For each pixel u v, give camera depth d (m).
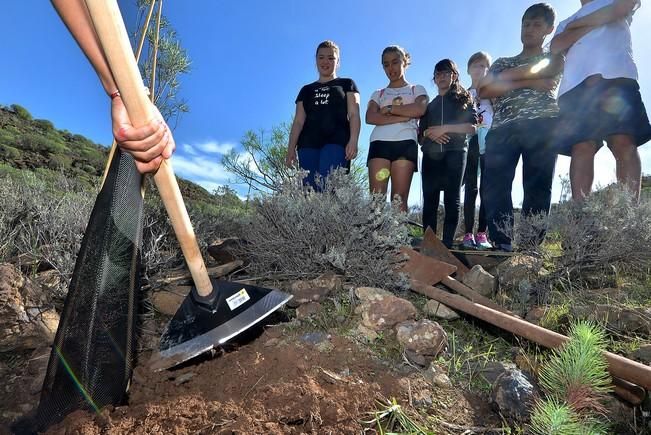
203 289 1.68
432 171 3.92
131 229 1.54
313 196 2.82
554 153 3.14
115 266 1.48
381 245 2.57
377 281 2.43
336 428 1.31
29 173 4.79
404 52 4.04
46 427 1.35
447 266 2.48
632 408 1.43
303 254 2.72
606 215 2.48
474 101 4.39
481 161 4.30
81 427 1.31
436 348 1.73
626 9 2.79
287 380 1.51
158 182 1.46
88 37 1.28
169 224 3.11
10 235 2.54
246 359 1.70
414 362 1.71
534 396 1.39
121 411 1.40
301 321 2.08
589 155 2.96
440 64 3.94
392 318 1.92
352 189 2.72
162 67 5.17
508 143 3.30
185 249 1.61
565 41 3.11
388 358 1.75
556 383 1.31
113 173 1.45
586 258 2.51
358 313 2.07
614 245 2.40
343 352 1.72
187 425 1.30
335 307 2.18
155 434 1.25
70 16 1.26
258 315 1.69
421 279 2.49
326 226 2.60
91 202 2.95
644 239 2.35
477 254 3.09
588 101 2.90
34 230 2.66
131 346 1.56
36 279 2.15
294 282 2.47
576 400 1.24
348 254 2.53
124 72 1.20
